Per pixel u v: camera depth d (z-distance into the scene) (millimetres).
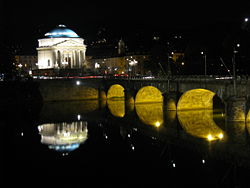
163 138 73938
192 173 51156
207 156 57844
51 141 78000
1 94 142875
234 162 53344
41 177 53656
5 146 74000
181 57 185625
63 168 57969
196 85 97812
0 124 100438
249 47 133500
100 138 79312
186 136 71688
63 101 158125
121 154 63938
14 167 59594
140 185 48781
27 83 154000
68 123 100875
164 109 107312
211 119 95938
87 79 164500
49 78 169125
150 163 57312
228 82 86500
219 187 45688
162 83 115062
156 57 180750
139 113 115125
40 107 137000
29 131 89750
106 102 153875
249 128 75312
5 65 156000
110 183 50031
